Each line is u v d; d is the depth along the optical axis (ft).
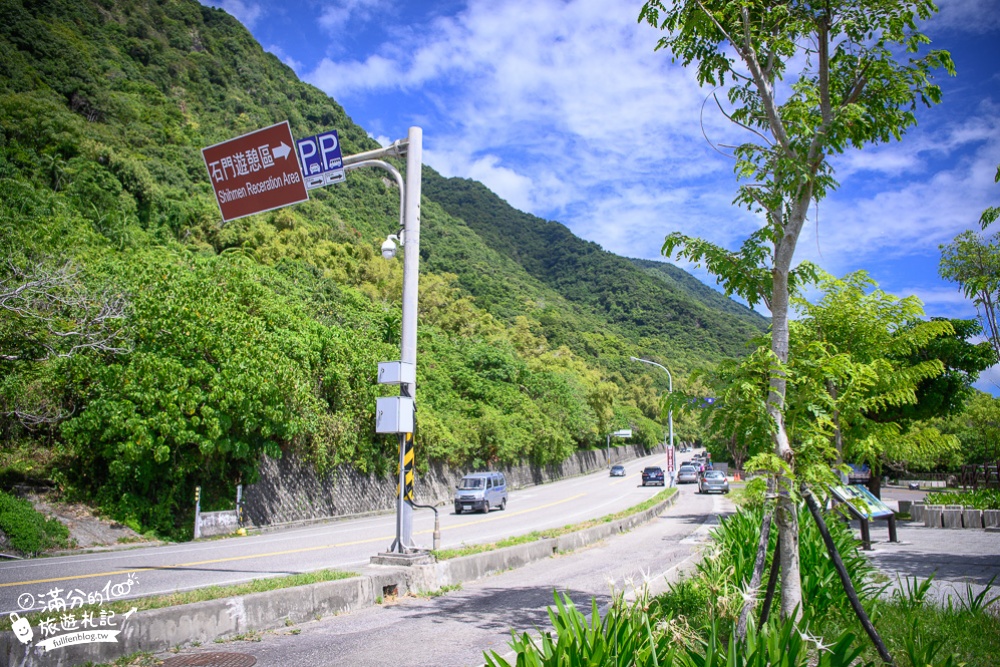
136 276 69.77
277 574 37.09
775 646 12.75
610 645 12.91
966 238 30.81
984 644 19.61
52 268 59.21
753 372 17.35
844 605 21.95
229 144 34.19
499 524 74.02
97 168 140.36
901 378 20.21
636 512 69.31
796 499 16.48
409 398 35.06
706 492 131.75
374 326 133.80
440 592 31.60
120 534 59.00
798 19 19.56
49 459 62.34
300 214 251.60
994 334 29.25
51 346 55.77
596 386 273.95
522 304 425.69
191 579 35.06
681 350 475.72
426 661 19.72
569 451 209.77
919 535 54.80
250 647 21.29
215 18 421.18
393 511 104.78
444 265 426.92
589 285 602.44
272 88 404.77
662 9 20.74
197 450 68.64
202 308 68.85
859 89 19.56
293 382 74.28
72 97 191.11
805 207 18.24
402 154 36.73
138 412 62.13
